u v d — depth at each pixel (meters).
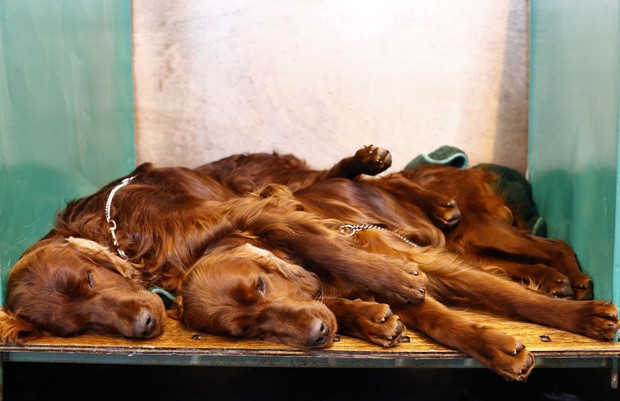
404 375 2.07
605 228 1.78
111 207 1.98
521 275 2.01
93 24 2.33
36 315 1.72
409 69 2.60
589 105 1.88
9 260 1.80
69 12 2.17
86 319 1.72
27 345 1.69
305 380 2.05
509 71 2.58
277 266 1.77
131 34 2.62
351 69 2.60
